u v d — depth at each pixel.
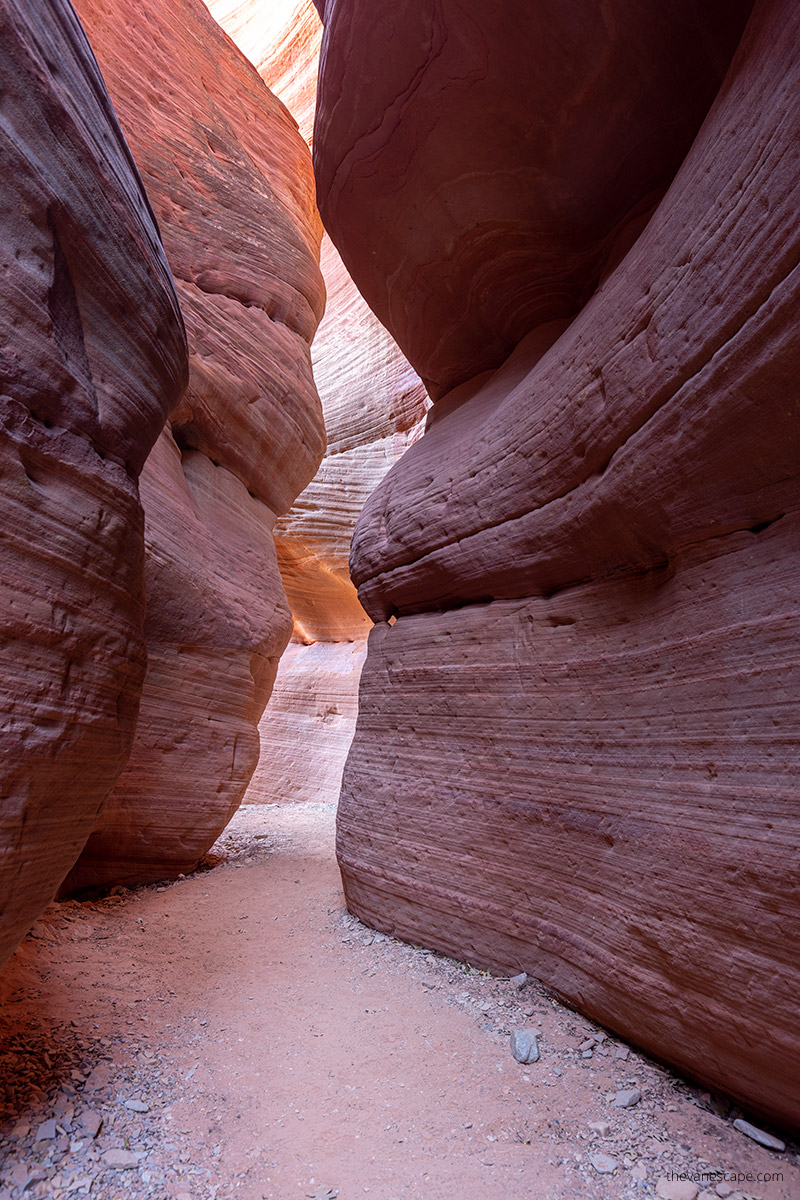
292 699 15.74
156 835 6.32
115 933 4.86
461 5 3.84
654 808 3.07
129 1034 3.21
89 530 2.49
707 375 2.60
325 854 8.23
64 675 2.36
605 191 4.37
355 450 15.48
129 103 7.20
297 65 17.55
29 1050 2.84
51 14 2.42
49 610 2.27
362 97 4.60
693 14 3.39
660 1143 2.47
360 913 5.29
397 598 5.54
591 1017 3.41
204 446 7.64
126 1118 2.51
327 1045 3.26
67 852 2.61
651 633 3.26
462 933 4.27
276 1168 2.32
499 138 4.38
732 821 2.64
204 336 7.38
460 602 4.92
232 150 8.52
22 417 2.17
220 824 7.04
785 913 2.38
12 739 2.07
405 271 5.69
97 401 2.60
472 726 4.47
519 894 3.92
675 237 2.79
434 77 4.23
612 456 3.30
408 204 5.09
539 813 3.83
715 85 3.62
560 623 3.93
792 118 2.17
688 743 2.95
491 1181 2.27
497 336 5.68
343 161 5.10
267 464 8.60
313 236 10.33
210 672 6.87
